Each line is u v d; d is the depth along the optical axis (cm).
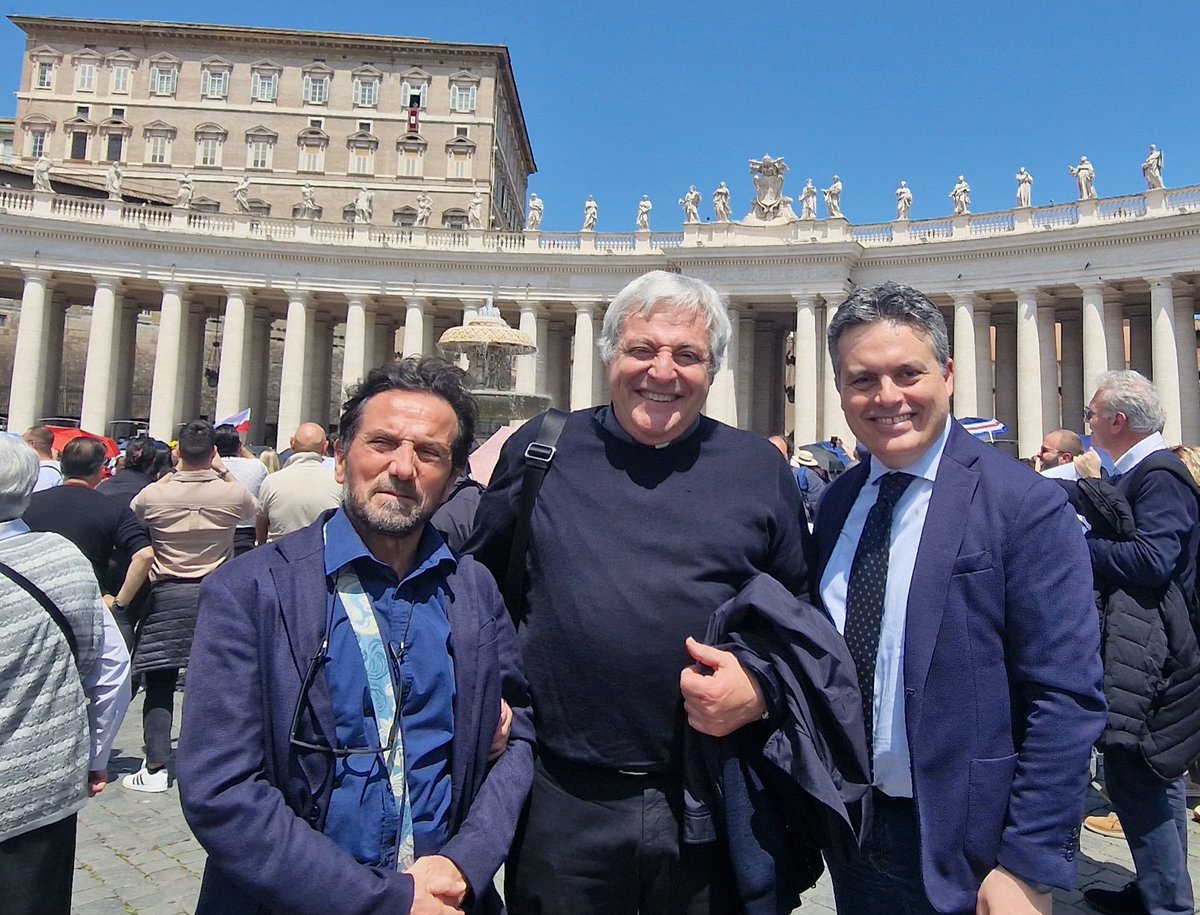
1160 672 524
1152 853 538
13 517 421
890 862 355
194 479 825
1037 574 325
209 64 6144
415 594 327
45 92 6081
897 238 4069
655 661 342
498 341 2012
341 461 340
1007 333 4481
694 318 359
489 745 327
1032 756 312
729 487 364
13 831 377
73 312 5406
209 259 4231
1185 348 3559
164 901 580
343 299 4462
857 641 362
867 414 360
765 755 331
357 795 296
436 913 282
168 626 809
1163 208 3484
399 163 6181
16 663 381
